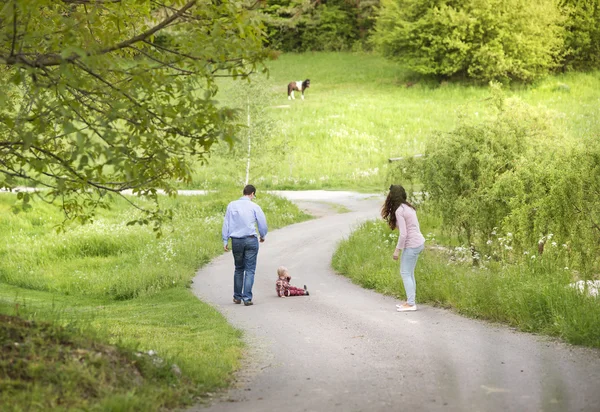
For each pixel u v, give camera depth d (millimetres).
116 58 7879
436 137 19062
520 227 14305
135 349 7371
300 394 6809
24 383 5758
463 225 18094
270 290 14891
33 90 7652
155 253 21109
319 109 58938
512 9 63344
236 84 34406
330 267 17891
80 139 6516
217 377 7395
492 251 16594
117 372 6539
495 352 8156
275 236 23953
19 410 5281
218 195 34094
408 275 11516
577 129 46188
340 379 7316
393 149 48438
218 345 9195
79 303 16453
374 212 30047
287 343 9422
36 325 7039
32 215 28875
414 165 20078
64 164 8539
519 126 18359
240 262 13406
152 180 9094
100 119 7539
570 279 12109
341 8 90000
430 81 68375
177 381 6977
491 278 11539
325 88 69938
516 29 64125
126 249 23344
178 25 8258
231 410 6309
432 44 65750
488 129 18297
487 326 9883
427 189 18938
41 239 24641
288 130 52594
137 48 8703
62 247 23297
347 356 8391
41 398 5574
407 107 59156
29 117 8281
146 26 9039
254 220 13414
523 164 16406
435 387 6758
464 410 5977
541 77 65938
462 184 18016
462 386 6742
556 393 6348
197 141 8438
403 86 68062
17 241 24719
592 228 13023
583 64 70250
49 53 7766
